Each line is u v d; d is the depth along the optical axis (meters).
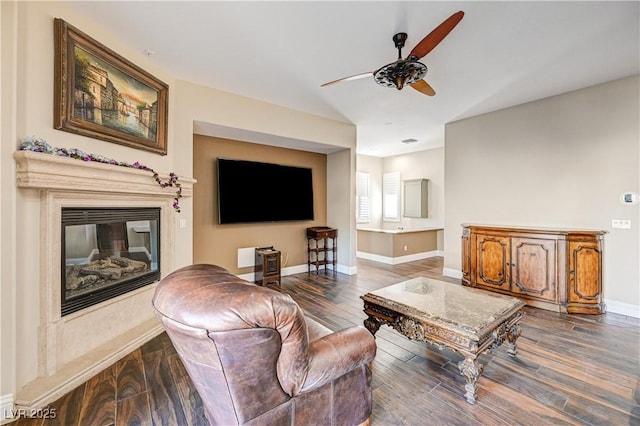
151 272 3.00
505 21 2.30
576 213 3.70
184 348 1.19
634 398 1.92
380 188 8.87
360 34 2.50
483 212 4.62
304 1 2.10
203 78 3.38
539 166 4.01
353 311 3.52
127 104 2.65
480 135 4.64
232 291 1.15
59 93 2.05
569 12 2.19
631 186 3.31
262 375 1.18
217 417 1.30
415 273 5.46
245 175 4.70
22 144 1.83
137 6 2.16
